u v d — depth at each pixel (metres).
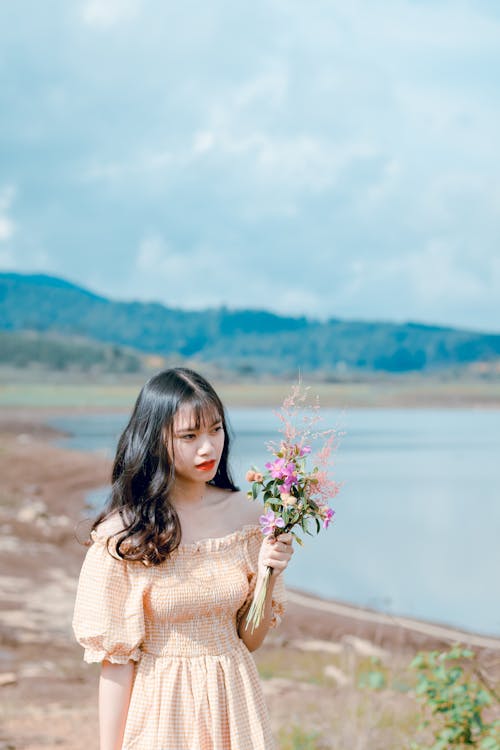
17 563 15.73
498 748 4.40
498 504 26.50
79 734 6.88
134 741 2.75
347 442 54.31
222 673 2.81
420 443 53.97
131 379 174.25
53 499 25.25
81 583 2.85
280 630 11.56
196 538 2.90
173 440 2.88
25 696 8.17
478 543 19.70
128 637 2.78
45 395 121.06
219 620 2.86
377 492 29.36
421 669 5.07
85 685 8.73
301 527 2.77
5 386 143.62
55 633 11.10
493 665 5.23
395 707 6.29
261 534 2.98
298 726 6.34
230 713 2.77
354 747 5.64
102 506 2.98
